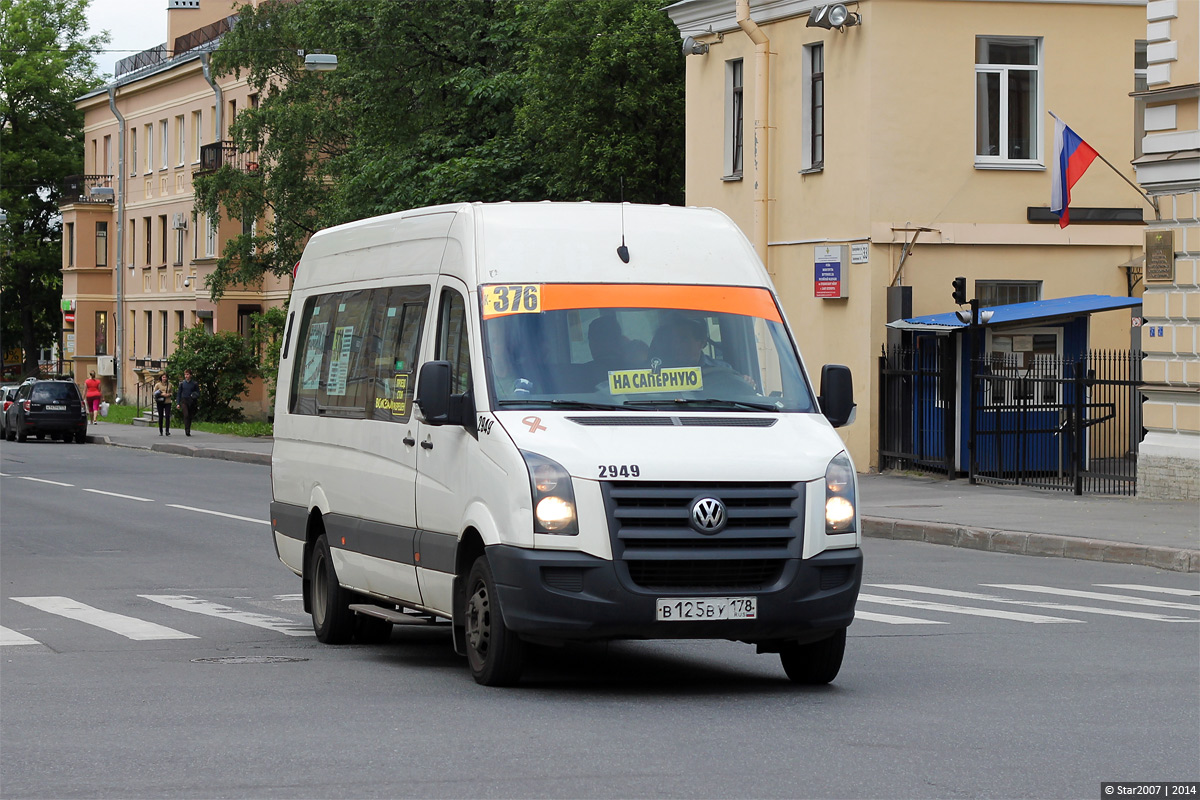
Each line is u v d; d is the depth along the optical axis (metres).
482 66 64.00
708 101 49.38
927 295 42.28
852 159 42.75
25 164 126.12
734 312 15.03
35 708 13.25
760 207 46.06
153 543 29.89
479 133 64.38
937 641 17.33
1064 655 16.28
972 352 38.00
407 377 15.80
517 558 13.23
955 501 34.12
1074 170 39.66
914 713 12.90
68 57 128.50
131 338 113.25
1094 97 43.09
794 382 14.80
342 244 18.44
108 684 14.62
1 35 126.81
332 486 17.62
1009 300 43.19
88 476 50.94
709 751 11.27
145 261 110.94
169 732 12.10
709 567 13.19
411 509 15.42
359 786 10.17
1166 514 30.88
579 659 16.36
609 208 15.45
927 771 10.62
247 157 91.62
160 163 108.00
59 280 128.38
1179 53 32.91
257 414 92.44
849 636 17.73
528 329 14.45
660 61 54.34
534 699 13.61
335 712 12.96
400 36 64.31
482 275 14.73
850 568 13.59
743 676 15.10
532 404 14.02
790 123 45.50
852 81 42.75
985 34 42.47
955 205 42.47
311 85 73.81
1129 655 16.27
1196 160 32.31
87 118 121.75
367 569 16.53
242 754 11.22
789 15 45.19
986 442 38.94
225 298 96.25
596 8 54.66
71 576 24.70
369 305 17.17
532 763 10.86
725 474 13.26
